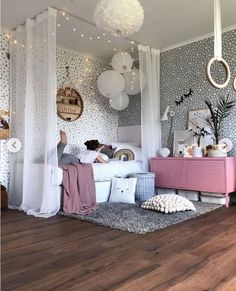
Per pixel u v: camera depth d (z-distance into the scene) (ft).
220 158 12.71
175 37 14.92
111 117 18.76
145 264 6.06
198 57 15.15
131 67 15.16
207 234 8.21
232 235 8.09
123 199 13.15
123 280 5.32
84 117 17.20
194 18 12.78
